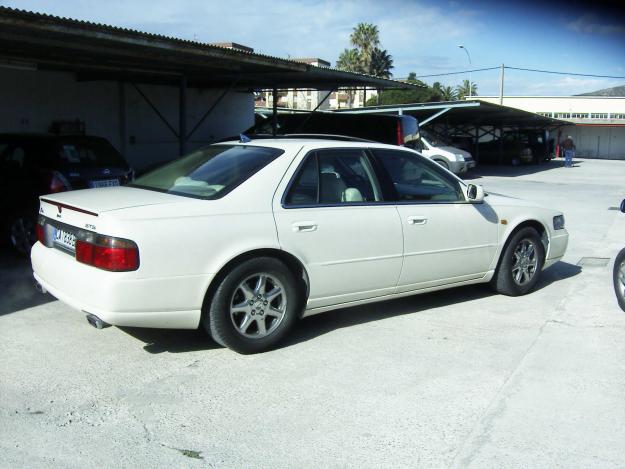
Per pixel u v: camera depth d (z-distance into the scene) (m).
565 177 23.94
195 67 13.09
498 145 32.66
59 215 4.56
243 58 11.49
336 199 4.92
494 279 6.16
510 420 3.62
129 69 13.38
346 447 3.30
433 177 5.62
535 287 6.67
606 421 3.62
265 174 4.62
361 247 4.95
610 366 4.44
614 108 51.84
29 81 13.67
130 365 4.32
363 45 68.75
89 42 9.44
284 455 3.21
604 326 5.34
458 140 31.27
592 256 8.47
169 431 3.43
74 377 4.11
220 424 3.52
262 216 4.48
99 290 4.00
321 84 17.80
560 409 3.77
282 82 17.38
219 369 4.29
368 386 4.05
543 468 3.13
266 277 4.54
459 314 5.63
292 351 4.65
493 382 4.14
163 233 4.08
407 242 5.23
